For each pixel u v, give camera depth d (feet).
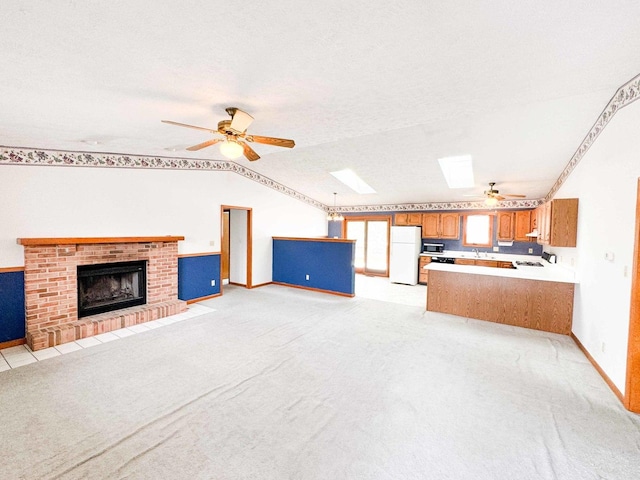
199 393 8.34
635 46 5.74
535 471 5.74
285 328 13.58
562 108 9.91
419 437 6.66
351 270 19.56
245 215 21.77
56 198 12.28
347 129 11.00
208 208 18.45
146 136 11.28
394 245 24.84
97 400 7.96
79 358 10.37
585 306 11.33
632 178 7.80
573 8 4.50
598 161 10.32
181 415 7.38
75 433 6.70
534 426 7.07
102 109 8.21
